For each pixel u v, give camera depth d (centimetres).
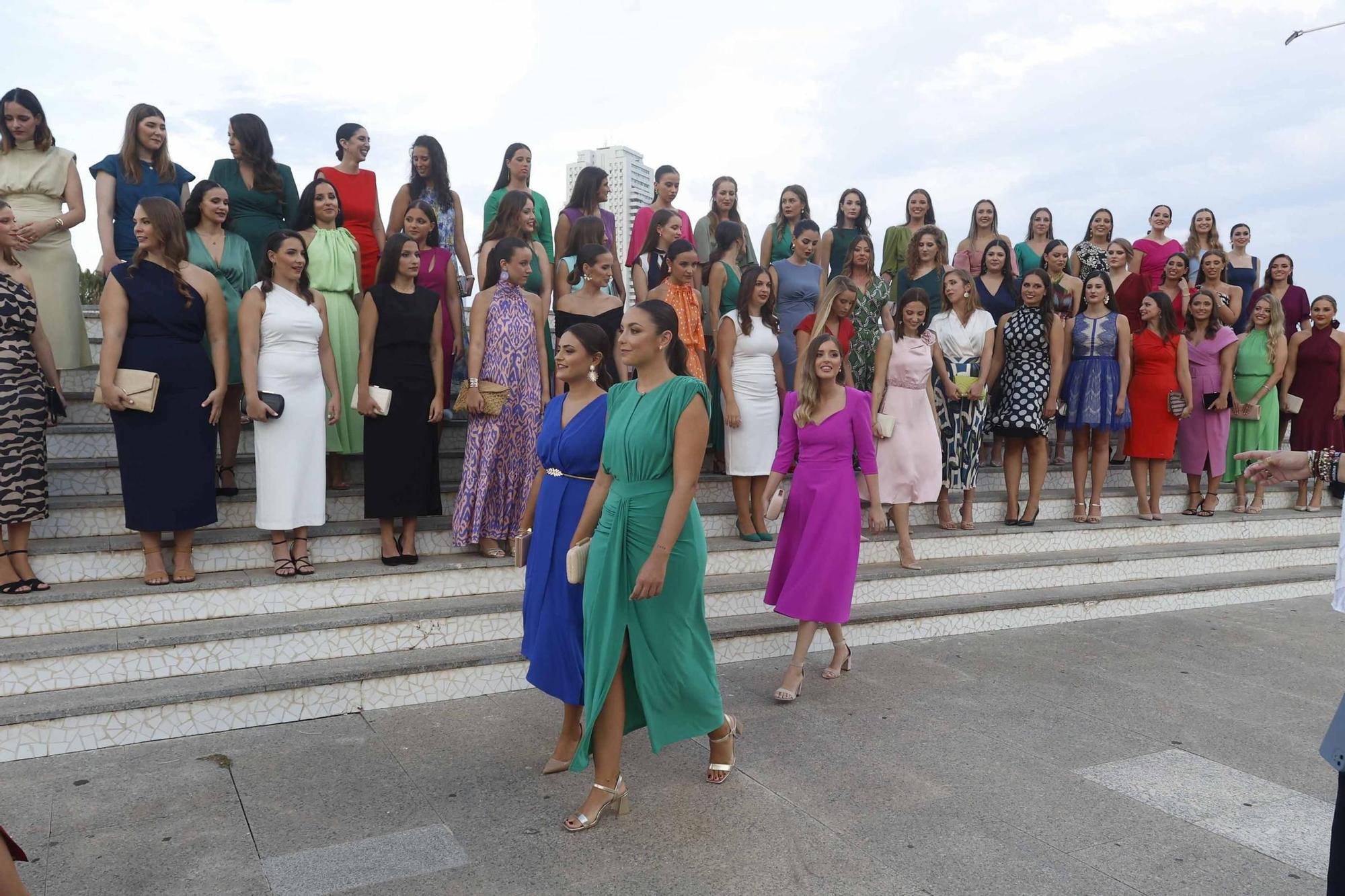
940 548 643
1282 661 536
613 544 316
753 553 581
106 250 526
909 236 786
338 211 558
